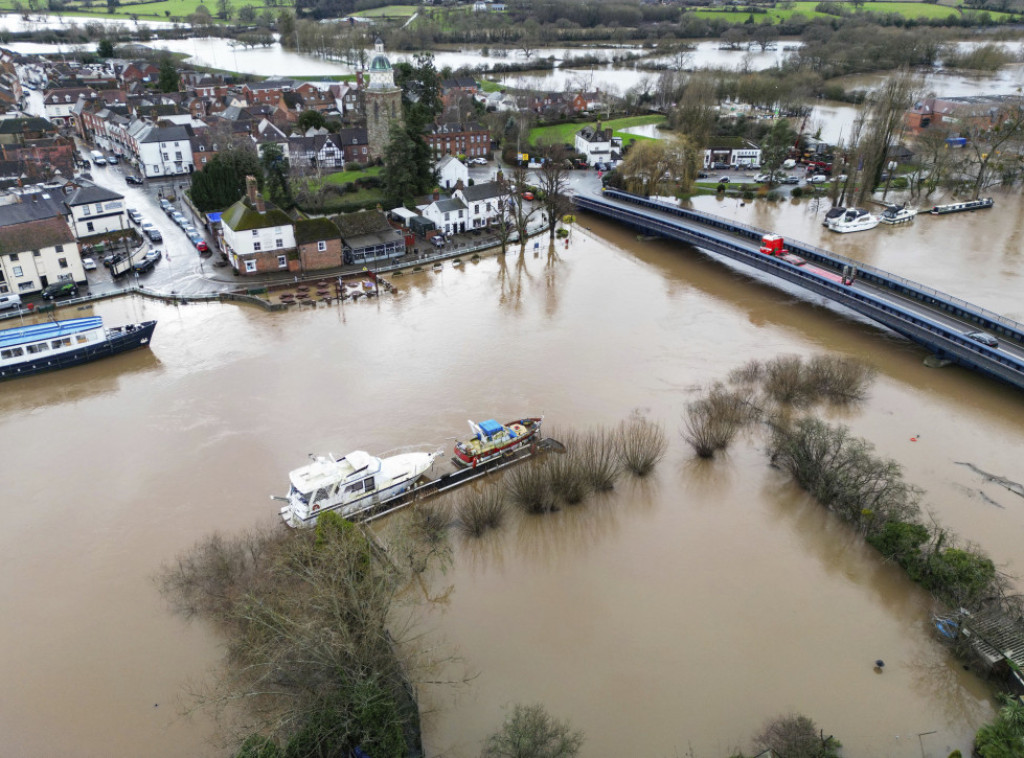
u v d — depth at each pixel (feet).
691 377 270.05
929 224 459.73
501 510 196.34
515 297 343.67
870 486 197.98
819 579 179.01
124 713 144.36
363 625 133.90
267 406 248.52
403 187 466.70
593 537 192.54
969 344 267.39
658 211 445.37
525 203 480.64
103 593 172.24
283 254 359.66
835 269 347.56
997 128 555.69
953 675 153.89
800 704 146.82
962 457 225.97
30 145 520.01
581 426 237.04
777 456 218.38
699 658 156.97
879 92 587.27
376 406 247.91
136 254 370.12
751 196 514.68
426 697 147.33
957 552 168.25
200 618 165.17
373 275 358.64
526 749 126.31
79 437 232.73
